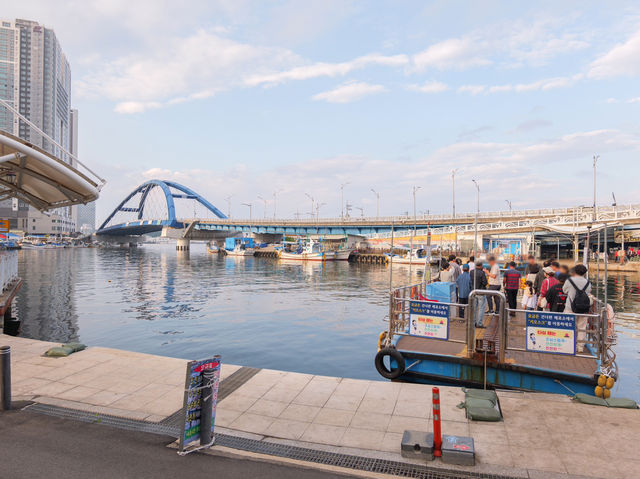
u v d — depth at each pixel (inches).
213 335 812.0
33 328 863.7
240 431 263.6
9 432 253.4
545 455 229.1
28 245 6141.7
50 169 466.6
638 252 2645.2
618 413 281.9
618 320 982.4
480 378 387.5
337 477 211.5
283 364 615.5
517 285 553.0
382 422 275.7
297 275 2352.4
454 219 3366.1
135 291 1545.3
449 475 212.5
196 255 5393.7
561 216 2610.7
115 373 366.6
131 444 242.1
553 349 359.6
